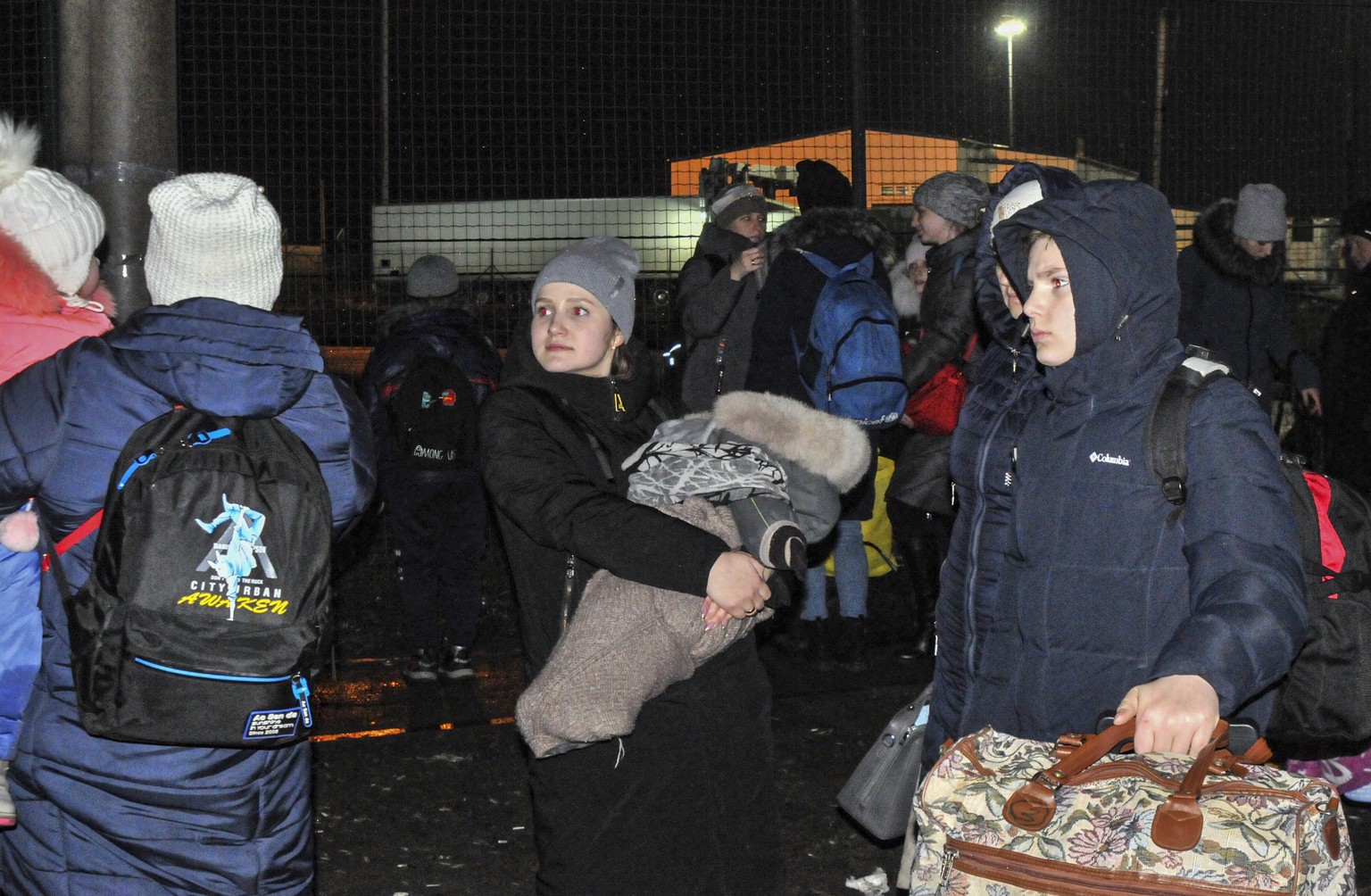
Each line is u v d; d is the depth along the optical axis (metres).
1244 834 1.81
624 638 2.56
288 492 2.33
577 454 2.78
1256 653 2.00
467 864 4.36
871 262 5.44
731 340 5.98
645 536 2.54
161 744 2.30
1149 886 1.82
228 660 2.26
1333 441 6.73
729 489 2.62
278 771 2.45
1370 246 6.62
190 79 9.69
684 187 10.78
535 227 10.86
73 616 2.25
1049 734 2.37
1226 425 2.21
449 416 5.69
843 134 10.32
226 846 2.41
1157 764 1.96
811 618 6.14
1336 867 1.89
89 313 2.61
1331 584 2.70
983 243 2.78
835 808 4.77
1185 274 6.75
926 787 2.02
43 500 2.31
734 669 2.78
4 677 2.38
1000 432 2.51
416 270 5.74
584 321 2.83
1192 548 2.18
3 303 2.48
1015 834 1.92
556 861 2.75
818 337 5.29
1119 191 2.30
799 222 5.49
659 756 2.71
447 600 6.06
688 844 2.73
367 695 5.93
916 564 6.25
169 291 2.48
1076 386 2.33
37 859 2.41
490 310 10.86
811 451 2.75
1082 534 2.30
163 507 2.25
